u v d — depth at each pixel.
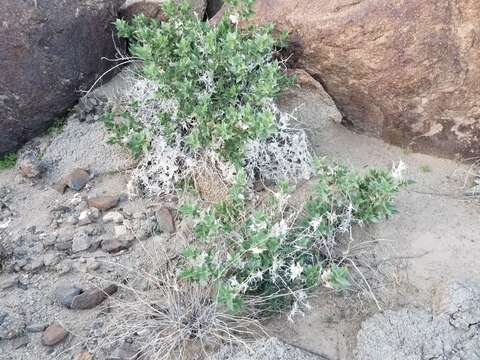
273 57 1.28
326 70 1.24
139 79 1.29
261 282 1.04
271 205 1.11
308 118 1.28
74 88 1.33
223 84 1.20
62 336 1.03
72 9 1.29
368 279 1.07
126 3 1.39
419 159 1.25
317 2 1.21
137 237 1.15
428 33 1.14
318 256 1.06
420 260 1.08
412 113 1.22
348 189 1.06
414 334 0.96
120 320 1.04
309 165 1.21
